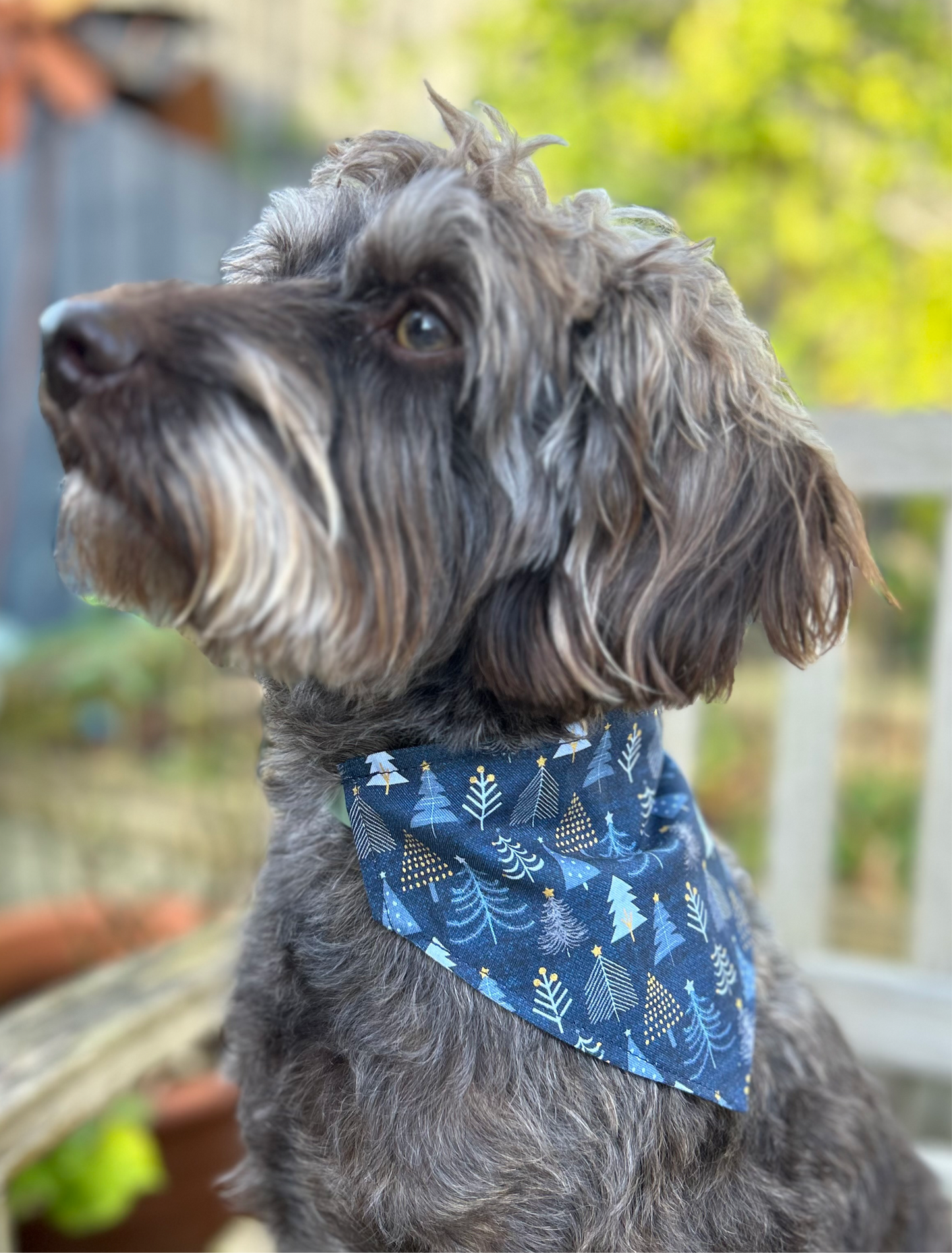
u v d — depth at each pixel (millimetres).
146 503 332
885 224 991
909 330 971
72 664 833
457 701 379
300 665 344
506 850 356
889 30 982
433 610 366
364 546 353
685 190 1038
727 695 375
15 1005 700
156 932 716
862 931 931
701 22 982
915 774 1039
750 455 363
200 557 333
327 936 381
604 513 354
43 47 914
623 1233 357
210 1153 631
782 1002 440
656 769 397
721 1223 376
